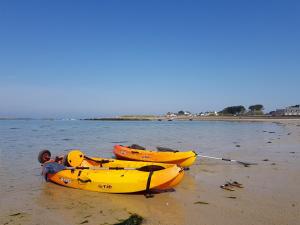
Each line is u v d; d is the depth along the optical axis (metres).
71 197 10.09
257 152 20.75
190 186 11.23
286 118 120.31
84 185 10.91
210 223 7.69
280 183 11.56
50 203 9.49
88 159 13.27
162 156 15.30
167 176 9.82
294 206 8.87
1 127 69.44
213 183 11.69
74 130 54.72
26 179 12.72
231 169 14.48
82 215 8.45
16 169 14.92
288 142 27.69
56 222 7.97
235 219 7.92
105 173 10.87
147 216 8.27
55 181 11.77
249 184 11.46
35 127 69.88
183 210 8.66
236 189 10.74
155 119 157.88
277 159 17.42
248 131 47.19
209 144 27.03
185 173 13.59
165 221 7.89
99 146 26.59
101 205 9.24
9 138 35.16
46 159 13.54
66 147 25.69
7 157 19.16
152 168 10.95
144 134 42.34
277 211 8.47
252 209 8.65
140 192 10.12
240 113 174.00
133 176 10.22
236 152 20.89
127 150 16.94
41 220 8.12
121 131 51.16
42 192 10.72
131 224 7.67
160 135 40.09
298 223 7.61
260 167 14.90
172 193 10.32
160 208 8.88
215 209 8.70
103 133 45.62
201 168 14.80
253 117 135.62
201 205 9.07
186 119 147.62
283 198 9.64
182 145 26.41
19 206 9.24
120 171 10.76
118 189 10.27
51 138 35.44
